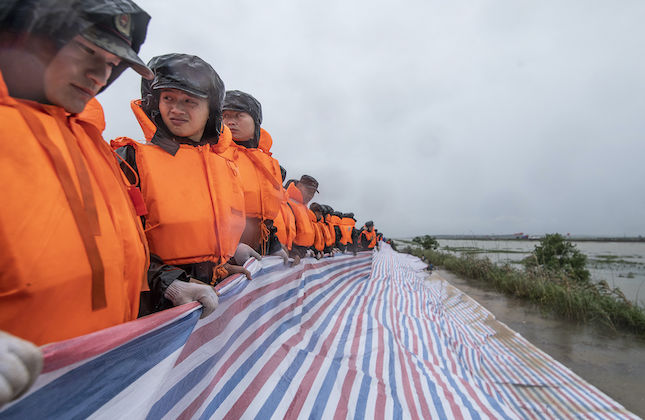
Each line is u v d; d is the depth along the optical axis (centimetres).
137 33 117
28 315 87
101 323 106
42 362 64
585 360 600
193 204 195
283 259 356
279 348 295
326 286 618
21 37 90
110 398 99
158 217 186
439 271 2062
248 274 245
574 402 416
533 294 1131
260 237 341
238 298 230
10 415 72
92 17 96
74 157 102
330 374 283
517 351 601
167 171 194
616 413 394
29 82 96
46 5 88
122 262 117
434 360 424
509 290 1279
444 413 278
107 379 98
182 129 203
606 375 534
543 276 1208
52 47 94
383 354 374
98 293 102
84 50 99
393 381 317
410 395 296
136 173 184
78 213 98
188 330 143
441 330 571
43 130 94
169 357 130
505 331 715
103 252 104
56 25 91
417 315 656
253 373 243
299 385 255
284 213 465
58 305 92
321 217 802
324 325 441
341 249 1200
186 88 191
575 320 878
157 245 188
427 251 3025
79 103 106
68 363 81
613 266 2814
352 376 293
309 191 636
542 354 585
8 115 88
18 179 85
